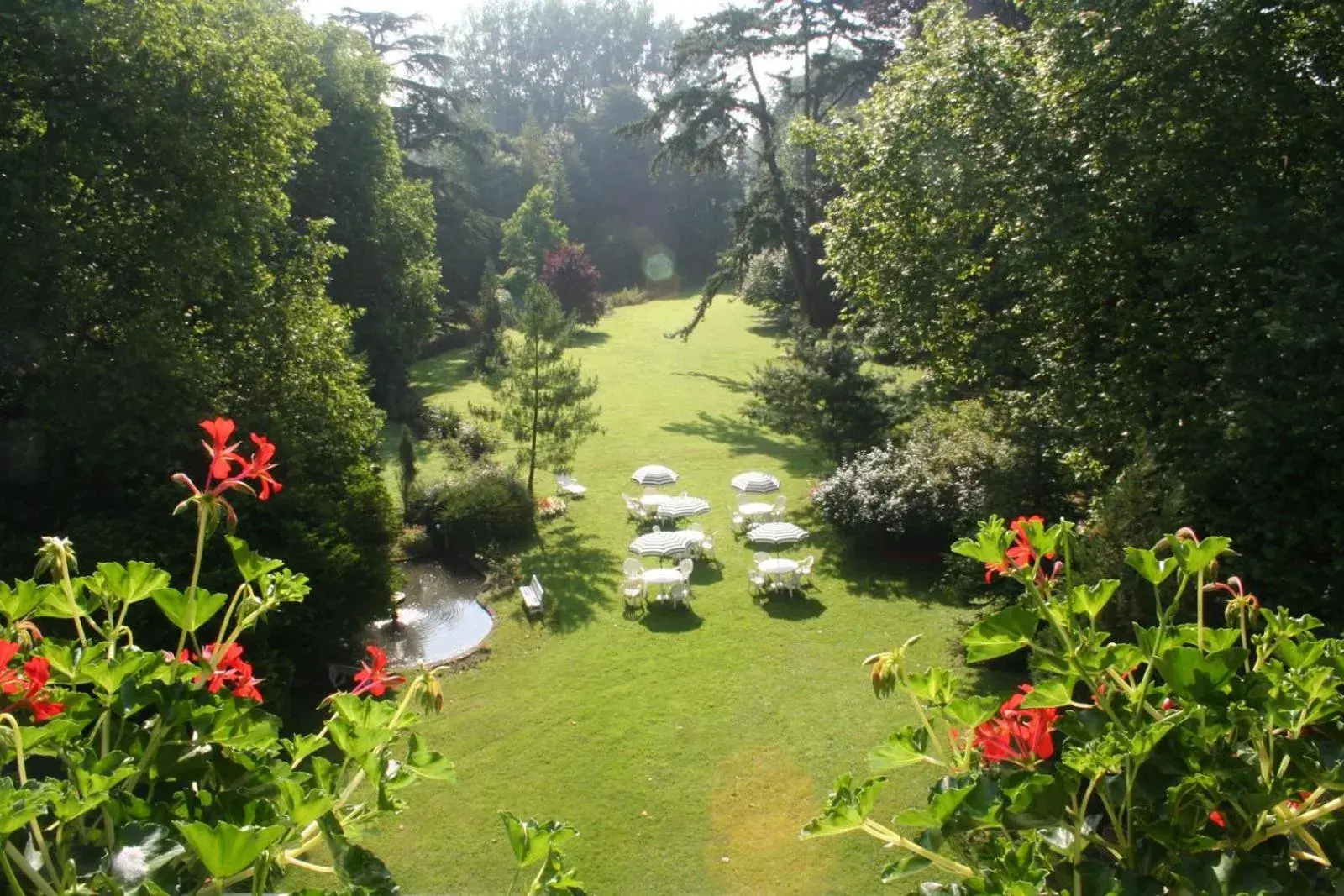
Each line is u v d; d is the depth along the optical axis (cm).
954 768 231
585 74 8956
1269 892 186
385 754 250
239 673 263
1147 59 1101
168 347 1172
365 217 3158
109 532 1060
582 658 1399
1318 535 799
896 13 2931
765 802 983
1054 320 1222
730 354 4300
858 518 1720
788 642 1420
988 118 1234
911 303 1380
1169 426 987
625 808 981
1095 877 199
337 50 3092
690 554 1831
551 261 5125
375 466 1584
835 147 1609
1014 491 1277
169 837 183
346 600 1301
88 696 222
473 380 3806
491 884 849
